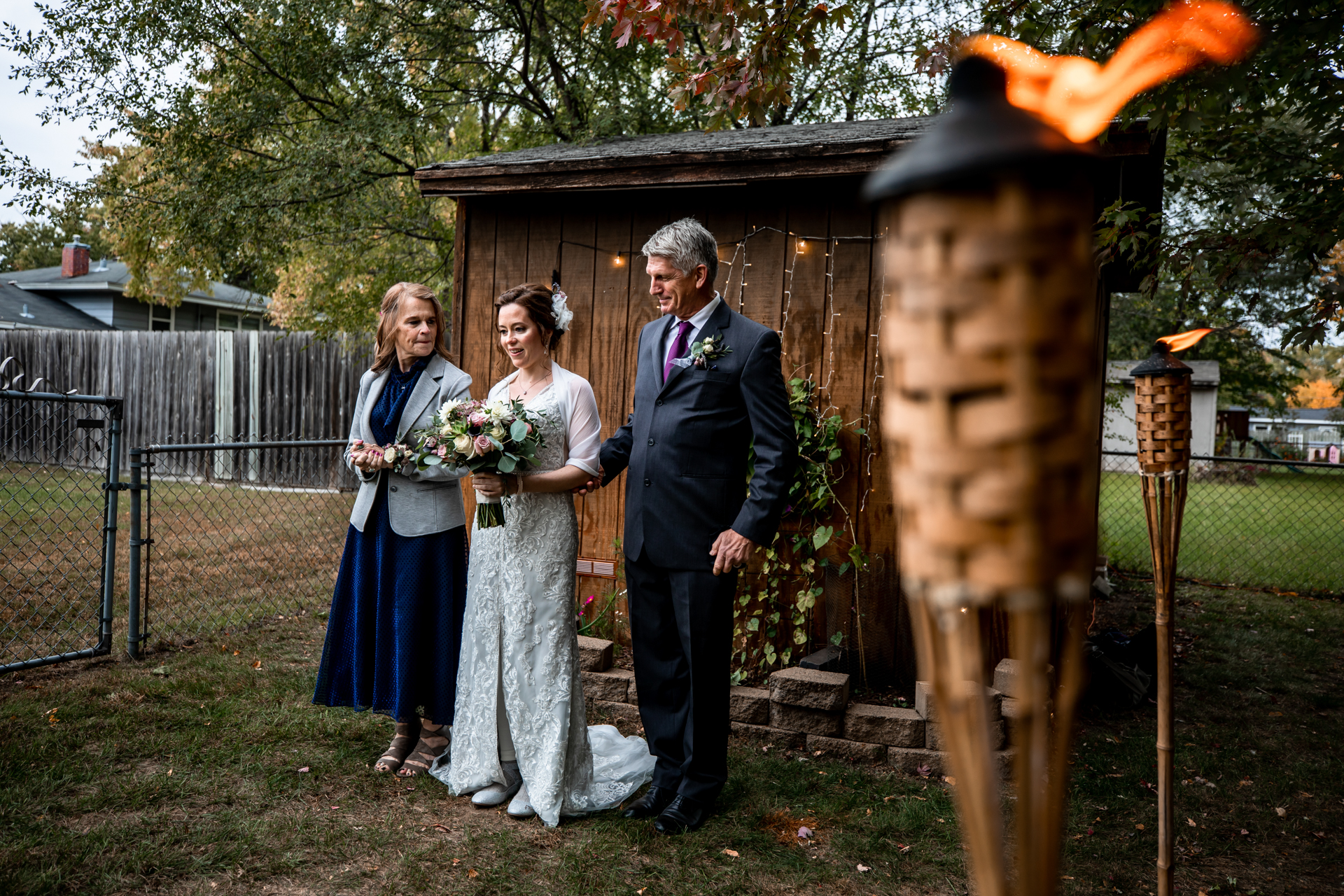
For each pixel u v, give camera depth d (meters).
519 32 10.27
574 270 4.75
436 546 3.22
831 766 3.46
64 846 2.56
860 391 4.21
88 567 6.40
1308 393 39.41
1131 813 3.11
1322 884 2.66
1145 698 4.35
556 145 5.68
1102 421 5.14
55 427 11.51
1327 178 3.29
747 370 2.91
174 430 11.57
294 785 3.08
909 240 0.39
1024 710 0.43
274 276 13.62
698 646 2.92
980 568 0.41
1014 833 2.91
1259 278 3.69
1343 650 5.47
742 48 4.26
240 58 9.55
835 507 4.22
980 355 0.37
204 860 2.55
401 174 9.94
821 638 4.23
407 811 2.95
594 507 4.68
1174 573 1.82
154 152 10.14
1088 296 0.38
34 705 3.69
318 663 4.48
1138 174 4.13
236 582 6.11
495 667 3.03
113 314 20.44
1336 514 12.30
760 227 4.39
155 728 3.50
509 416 2.86
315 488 10.70
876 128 4.57
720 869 2.63
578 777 3.02
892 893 2.52
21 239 36.72
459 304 4.99
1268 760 3.66
